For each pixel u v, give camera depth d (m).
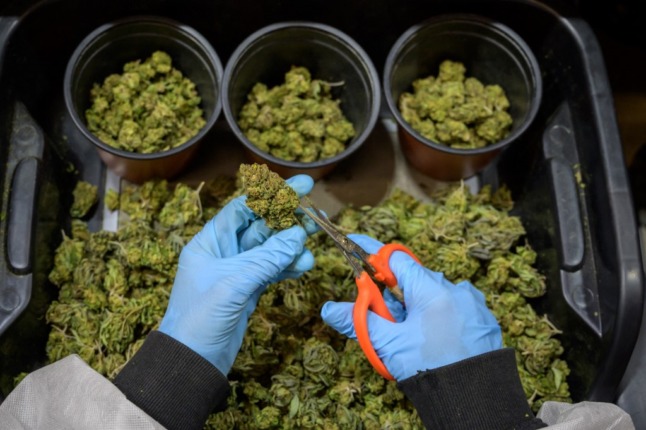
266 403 1.15
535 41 1.39
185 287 1.05
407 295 1.10
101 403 0.94
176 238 1.23
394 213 1.31
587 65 1.27
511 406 0.98
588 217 1.24
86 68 1.30
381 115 1.49
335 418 1.15
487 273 1.28
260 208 0.99
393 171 1.45
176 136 1.33
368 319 1.07
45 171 1.25
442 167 1.37
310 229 1.11
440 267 1.24
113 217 1.37
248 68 1.34
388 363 1.07
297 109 1.35
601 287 1.18
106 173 1.40
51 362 1.18
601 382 1.13
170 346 0.99
